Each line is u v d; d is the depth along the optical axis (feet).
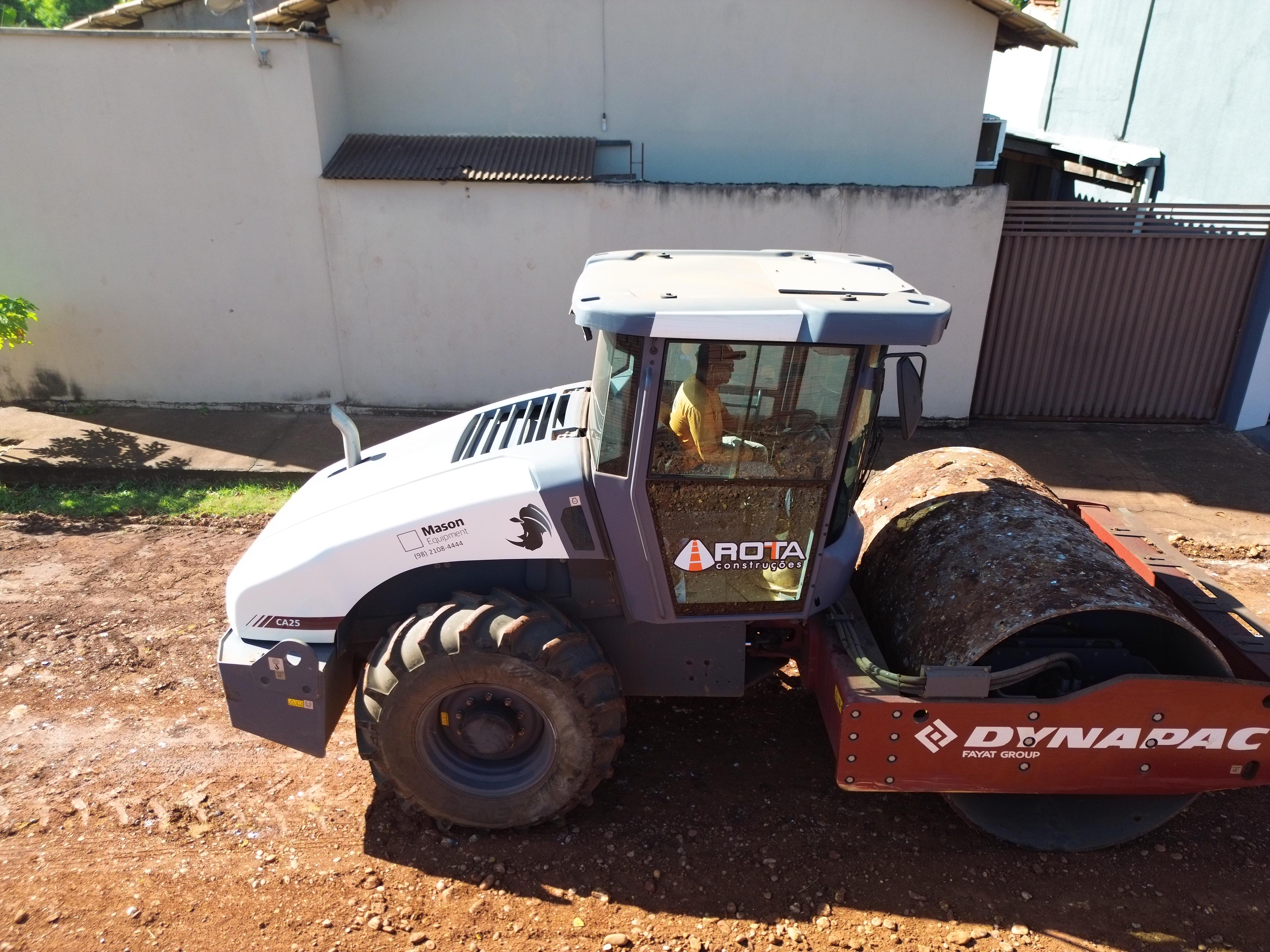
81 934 10.78
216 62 25.54
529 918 11.12
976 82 27.35
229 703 12.00
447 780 12.07
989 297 27.73
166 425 28.22
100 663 16.19
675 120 28.40
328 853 12.07
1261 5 31.04
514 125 28.66
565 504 11.44
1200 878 11.99
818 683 12.84
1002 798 13.07
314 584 11.78
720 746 14.42
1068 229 27.37
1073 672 12.23
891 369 28.53
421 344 29.01
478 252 27.73
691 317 10.13
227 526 21.90
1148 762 11.41
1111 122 42.60
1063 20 48.78
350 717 14.85
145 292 28.30
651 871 11.85
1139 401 29.58
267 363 29.25
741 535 11.56
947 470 15.17
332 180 26.66
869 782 11.55
